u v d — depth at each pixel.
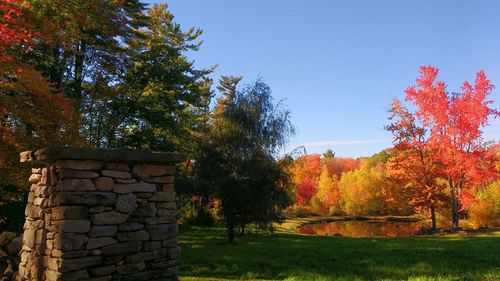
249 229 22.55
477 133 29.03
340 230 37.56
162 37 29.02
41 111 12.52
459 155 28.97
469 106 29.03
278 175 18.36
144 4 21.22
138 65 20.86
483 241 20.92
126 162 5.91
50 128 13.11
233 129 18.28
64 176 5.39
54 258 5.29
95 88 19.59
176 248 6.26
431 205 31.31
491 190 36.56
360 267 12.66
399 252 15.98
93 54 18.55
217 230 24.97
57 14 13.21
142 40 22.47
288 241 20.16
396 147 31.17
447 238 23.83
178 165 21.88
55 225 5.38
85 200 5.42
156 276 5.97
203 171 17.94
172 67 21.66
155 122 20.81
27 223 6.09
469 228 34.50
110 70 18.91
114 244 5.61
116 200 5.71
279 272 11.83
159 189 6.25
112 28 16.59
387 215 55.91
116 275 5.56
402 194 31.92
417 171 31.17
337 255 14.99
